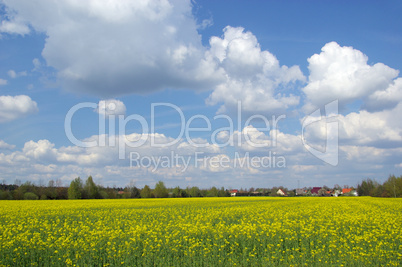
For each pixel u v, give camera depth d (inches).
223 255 451.2
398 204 1498.5
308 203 1637.6
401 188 2987.2
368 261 415.8
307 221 759.1
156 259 430.6
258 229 627.2
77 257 435.8
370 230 651.5
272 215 901.2
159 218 923.4
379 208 1214.9
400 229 636.7
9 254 452.1
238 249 497.0
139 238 548.4
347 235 586.6
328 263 412.5
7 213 1067.9
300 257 434.9
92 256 453.1
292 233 590.9
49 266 427.5
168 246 493.0
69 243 510.9
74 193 2706.7
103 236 568.7
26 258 454.0
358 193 4298.7
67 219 917.2
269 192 4446.4
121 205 1551.4
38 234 566.6
